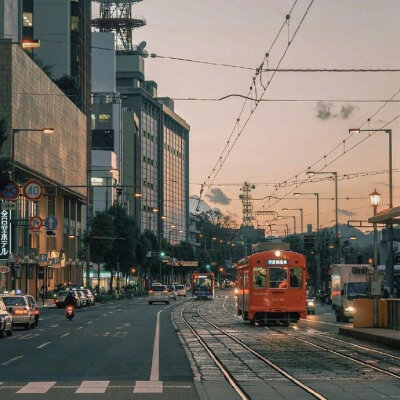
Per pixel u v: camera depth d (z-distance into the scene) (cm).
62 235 11219
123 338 3456
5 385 1712
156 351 2703
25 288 9638
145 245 13788
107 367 2138
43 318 5762
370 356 2456
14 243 8156
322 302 9056
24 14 12431
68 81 12212
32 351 2741
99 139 16225
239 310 5131
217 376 1905
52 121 10238
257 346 2902
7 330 3669
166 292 9231
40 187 6431
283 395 1534
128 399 1489
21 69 8681
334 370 2027
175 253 19025
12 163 5969
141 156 19138
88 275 9600
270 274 4519
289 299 4500
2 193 5284
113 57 16588
